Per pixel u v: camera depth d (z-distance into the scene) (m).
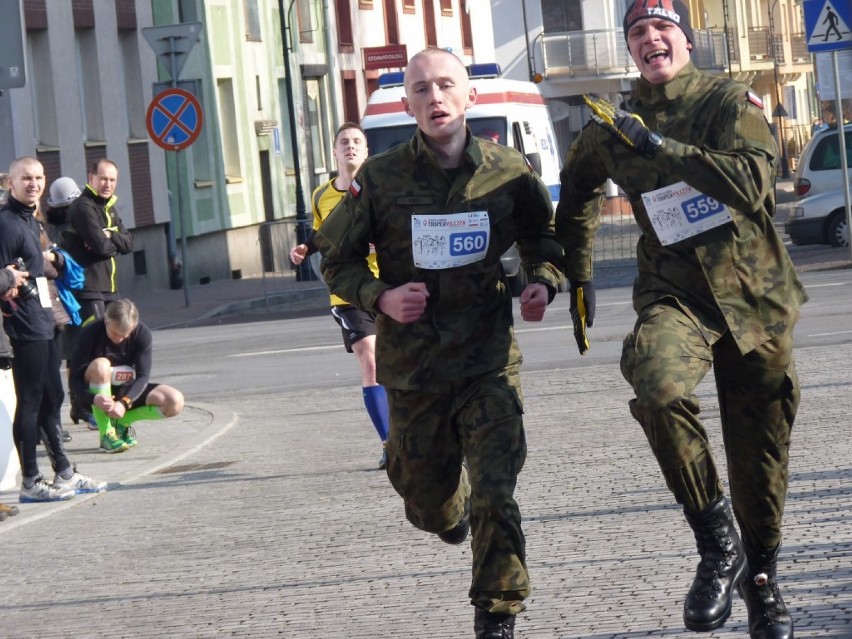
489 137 30.92
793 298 6.57
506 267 29.09
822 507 9.72
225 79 50.59
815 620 7.30
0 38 16.61
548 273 7.19
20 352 13.29
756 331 6.45
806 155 35.81
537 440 13.90
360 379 20.20
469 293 7.04
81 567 10.52
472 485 6.87
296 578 9.48
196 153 48.19
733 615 7.70
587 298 7.21
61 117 39.06
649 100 6.55
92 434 17.88
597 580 8.57
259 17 53.66
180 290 43.88
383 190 7.05
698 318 6.43
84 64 41.41
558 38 73.25
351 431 15.98
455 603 8.45
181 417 18.34
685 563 8.73
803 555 8.54
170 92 31.45
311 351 23.86
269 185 54.31
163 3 45.53
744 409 6.68
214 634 8.30
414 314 6.83
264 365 22.59
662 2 6.46
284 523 11.34
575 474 11.97
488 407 6.96
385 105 31.58
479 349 7.05
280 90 55.72
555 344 21.42
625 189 6.54
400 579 9.17
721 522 6.32
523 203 7.16
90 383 16.09
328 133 60.09
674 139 6.46
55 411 13.68
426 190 7.03
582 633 7.55
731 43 93.88
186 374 22.34
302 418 17.31
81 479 13.75
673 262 6.50
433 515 7.40
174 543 11.03
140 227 43.53
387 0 66.25
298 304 37.56
